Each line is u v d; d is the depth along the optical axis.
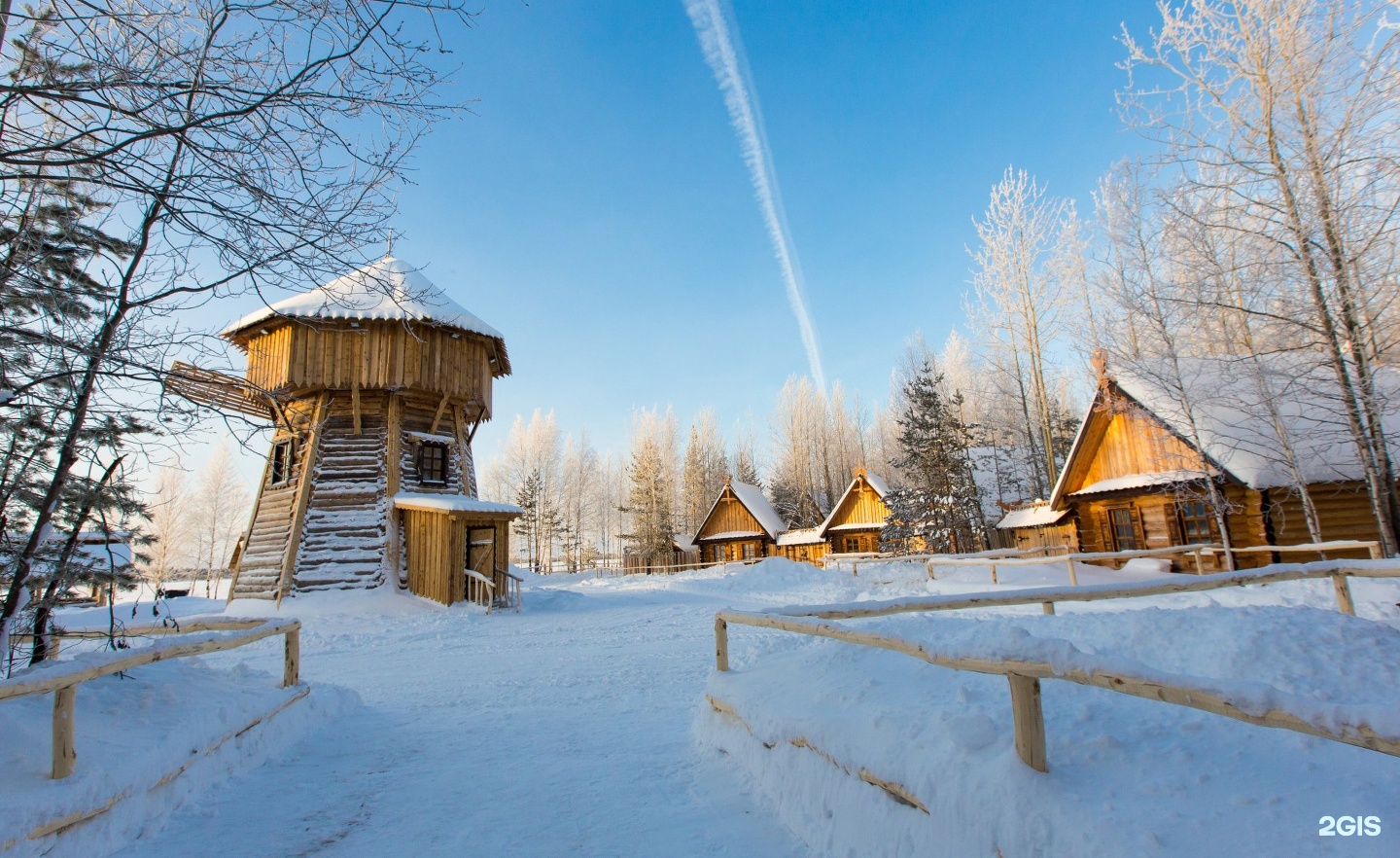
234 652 12.09
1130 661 2.26
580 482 70.12
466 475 23.00
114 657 3.98
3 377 4.27
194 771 4.48
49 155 4.52
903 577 21.72
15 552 5.20
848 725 3.58
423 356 20.61
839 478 63.88
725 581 25.45
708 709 5.71
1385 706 1.67
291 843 3.72
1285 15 11.94
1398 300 11.55
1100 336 19.66
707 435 73.38
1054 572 19.12
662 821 3.93
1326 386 13.21
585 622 15.84
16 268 4.23
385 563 19.42
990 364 34.91
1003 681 3.44
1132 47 13.57
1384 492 11.40
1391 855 1.81
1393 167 11.02
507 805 4.25
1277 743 2.47
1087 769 2.51
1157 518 18.22
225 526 50.84
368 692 8.32
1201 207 13.33
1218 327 15.34
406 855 3.55
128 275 4.64
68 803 3.36
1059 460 38.53
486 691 8.16
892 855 2.91
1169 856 1.97
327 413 20.39
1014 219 31.67
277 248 4.35
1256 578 5.73
